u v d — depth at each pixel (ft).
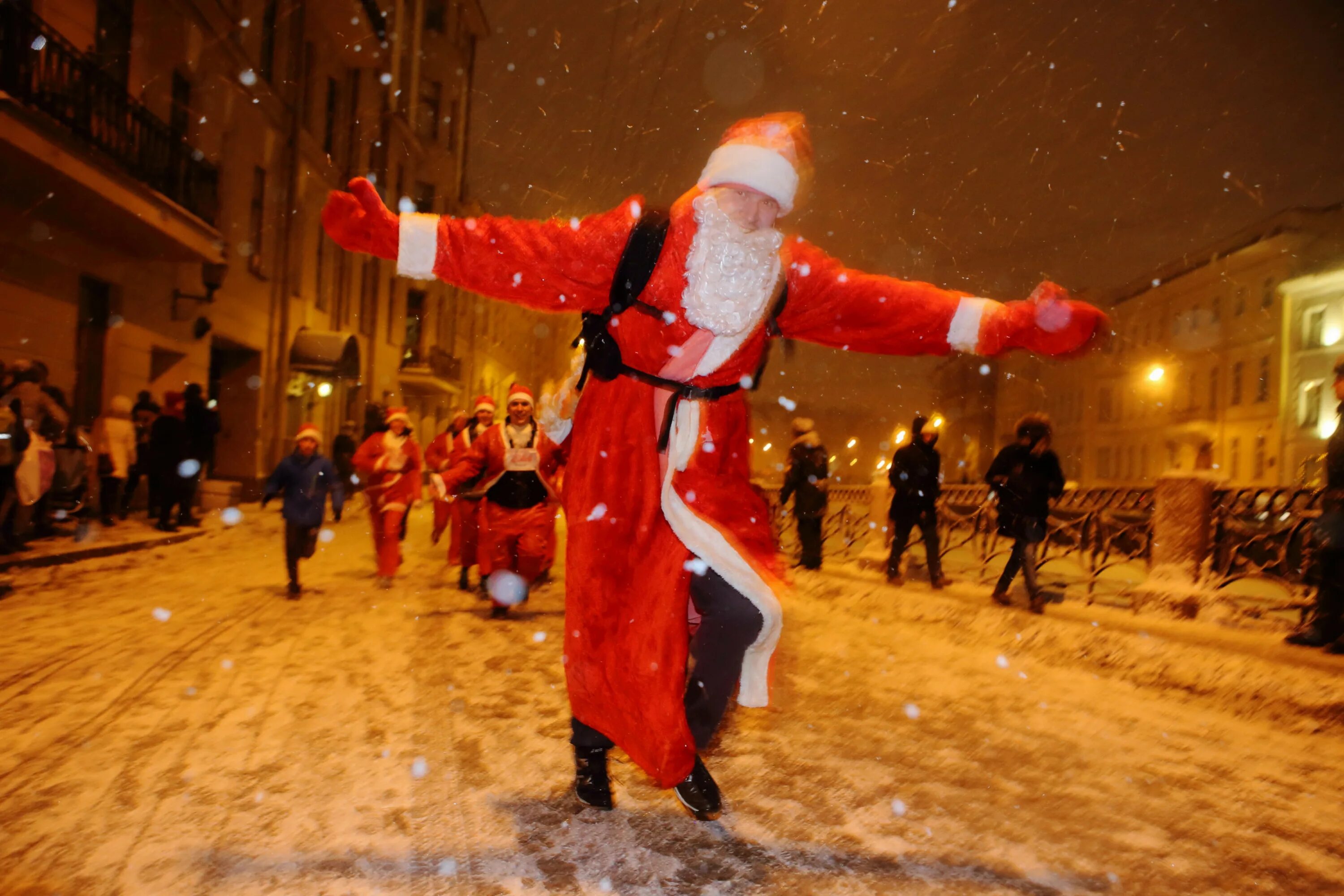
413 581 29.27
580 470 8.73
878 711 14.57
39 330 39.47
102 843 8.51
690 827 9.32
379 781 10.37
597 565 8.49
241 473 66.18
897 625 23.80
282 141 69.26
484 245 8.03
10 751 11.25
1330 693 14.35
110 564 31.01
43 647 17.67
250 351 66.44
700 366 8.46
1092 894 8.20
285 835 8.77
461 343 132.36
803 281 8.71
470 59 127.75
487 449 23.25
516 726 12.80
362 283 94.53
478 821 9.28
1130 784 11.35
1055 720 14.44
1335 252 110.01
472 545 26.73
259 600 24.53
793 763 11.60
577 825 9.25
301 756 11.24
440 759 11.22
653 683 8.10
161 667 16.11
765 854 8.71
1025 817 10.05
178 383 53.47
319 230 80.48
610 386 8.70
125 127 41.70
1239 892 8.39
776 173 8.29
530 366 177.58
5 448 26.50
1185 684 16.47
